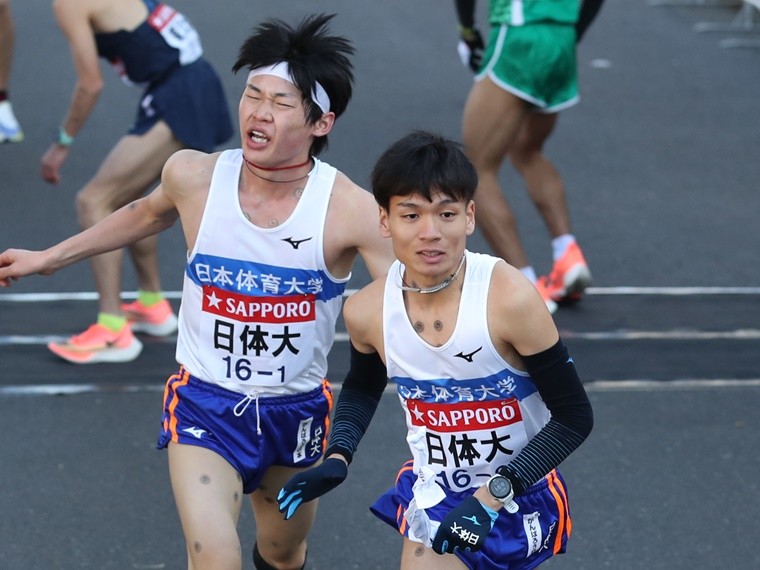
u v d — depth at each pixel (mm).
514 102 23641
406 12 51750
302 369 13109
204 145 22016
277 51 12312
